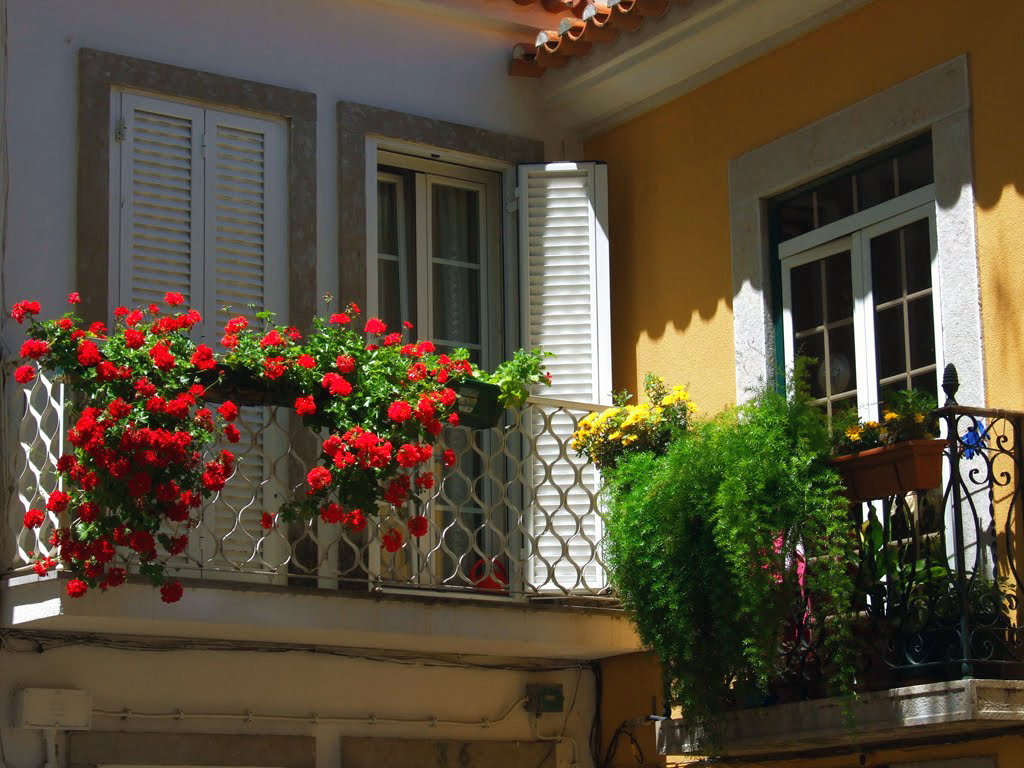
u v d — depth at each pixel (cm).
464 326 888
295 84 837
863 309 749
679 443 693
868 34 756
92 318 756
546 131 910
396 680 800
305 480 788
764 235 800
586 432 771
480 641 763
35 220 756
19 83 764
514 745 825
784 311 791
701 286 831
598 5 846
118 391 664
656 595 685
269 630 718
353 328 823
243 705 755
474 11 891
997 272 684
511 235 884
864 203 758
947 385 638
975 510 645
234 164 812
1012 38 690
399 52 871
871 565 665
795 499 650
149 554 655
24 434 709
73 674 718
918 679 637
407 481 698
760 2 784
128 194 780
